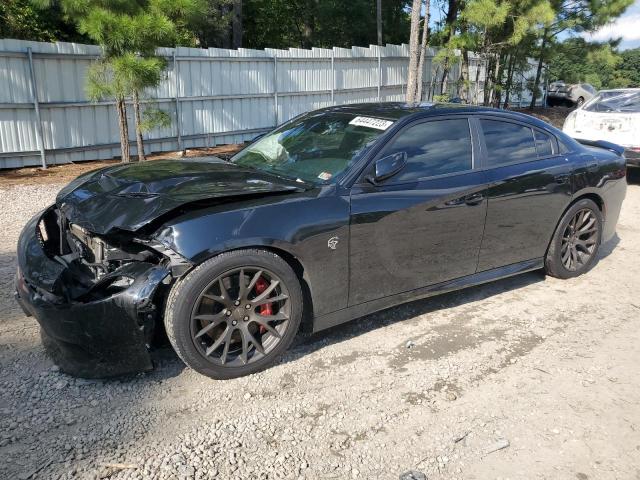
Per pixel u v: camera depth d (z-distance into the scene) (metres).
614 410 3.27
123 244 3.33
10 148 10.12
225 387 3.34
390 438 2.95
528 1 14.34
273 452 2.80
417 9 14.14
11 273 5.10
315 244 3.47
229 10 22.38
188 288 3.10
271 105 14.26
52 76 10.32
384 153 3.89
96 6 8.42
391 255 3.86
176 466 2.66
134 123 11.65
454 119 4.34
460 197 4.12
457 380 3.52
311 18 27.52
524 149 4.74
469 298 4.85
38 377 3.36
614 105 10.23
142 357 3.16
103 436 2.86
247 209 3.31
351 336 4.05
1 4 13.44
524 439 2.99
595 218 5.29
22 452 2.72
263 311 3.45
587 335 4.21
